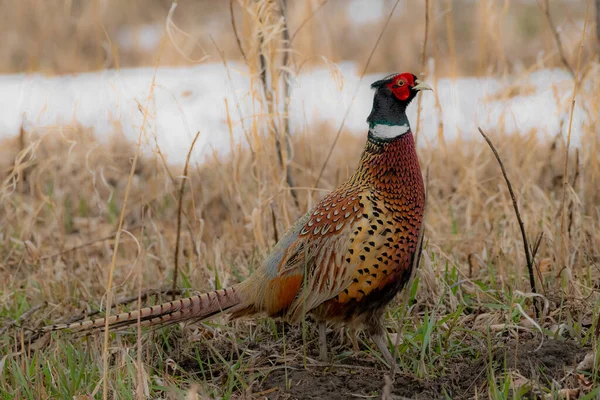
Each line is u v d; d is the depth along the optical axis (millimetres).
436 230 16328
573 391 9953
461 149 18359
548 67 23922
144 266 15266
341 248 11039
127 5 37719
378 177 11164
